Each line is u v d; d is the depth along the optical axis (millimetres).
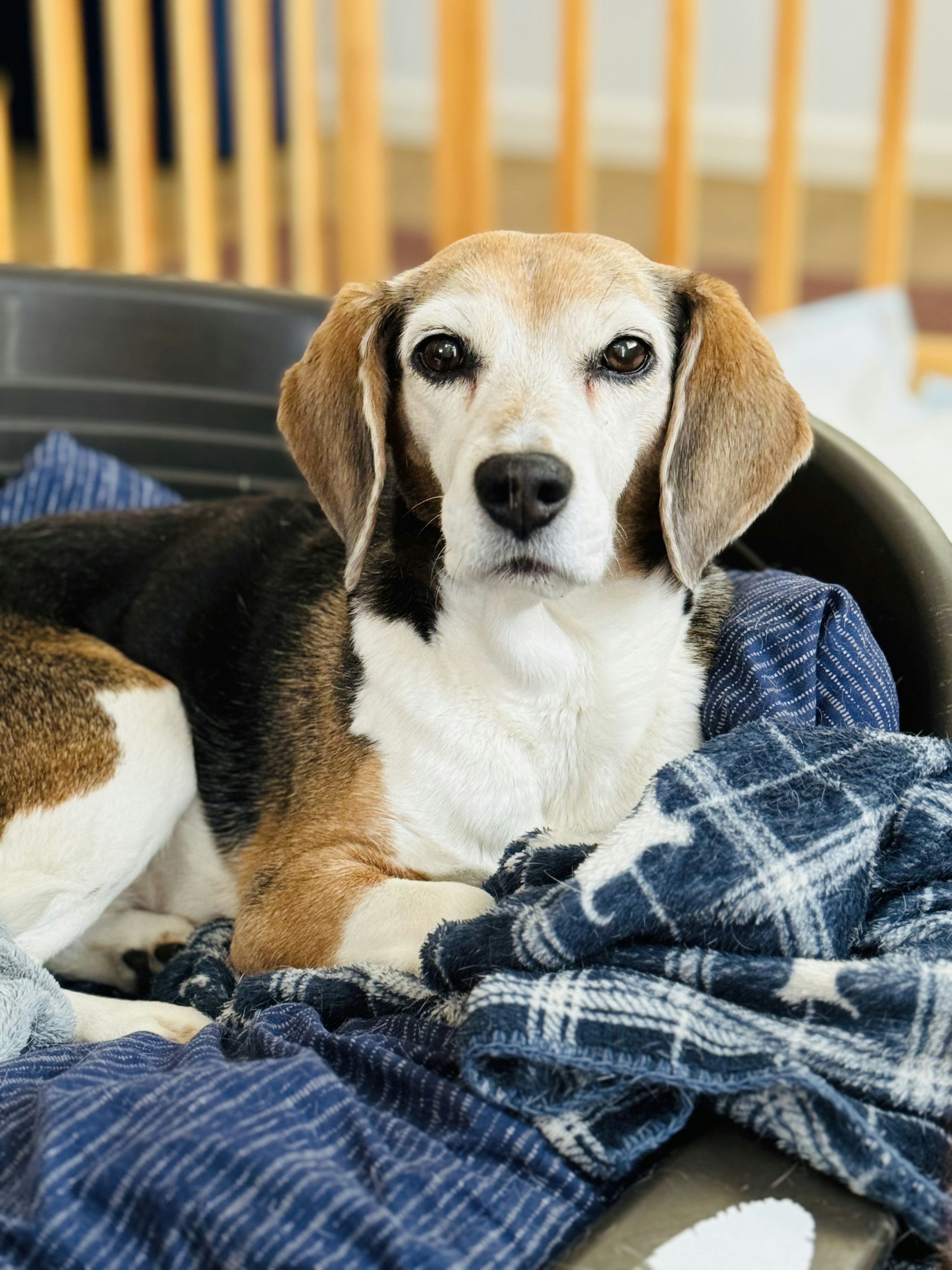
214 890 2072
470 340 1695
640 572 1791
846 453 2109
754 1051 1333
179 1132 1284
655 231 6426
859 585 2064
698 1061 1333
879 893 1562
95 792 1905
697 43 3328
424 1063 1493
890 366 3309
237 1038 1603
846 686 1849
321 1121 1348
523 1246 1283
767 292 3695
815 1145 1270
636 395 1718
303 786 1922
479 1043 1337
